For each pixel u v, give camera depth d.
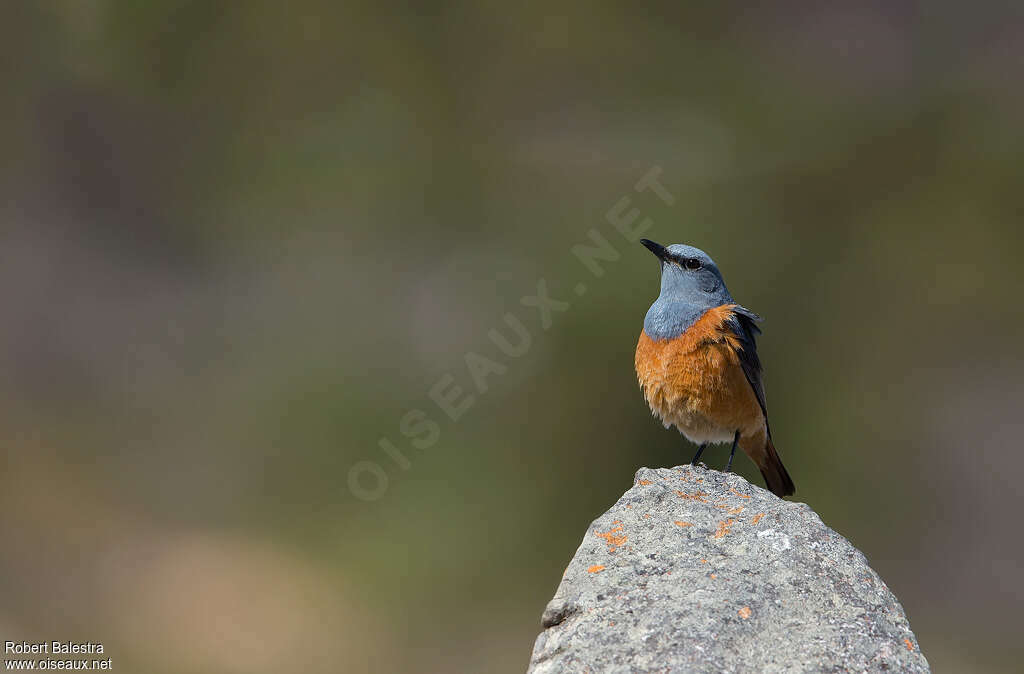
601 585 5.24
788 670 4.64
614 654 4.76
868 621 4.95
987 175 15.72
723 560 5.36
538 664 4.88
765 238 15.72
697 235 15.23
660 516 5.76
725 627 4.86
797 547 5.42
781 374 15.66
